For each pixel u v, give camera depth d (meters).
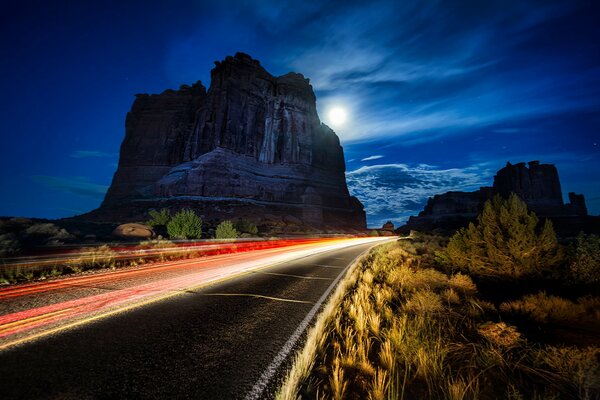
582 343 3.66
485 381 2.86
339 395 2.55
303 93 108.44
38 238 17.83
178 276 8.45
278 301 5.96
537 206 119.31
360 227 105.81
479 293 6.81
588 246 6.74
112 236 22.55
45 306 4.91
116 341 3.50
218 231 25.39
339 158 117.50
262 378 2.83
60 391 2.36
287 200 85.62
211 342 3.66
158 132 90.56
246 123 87.00
